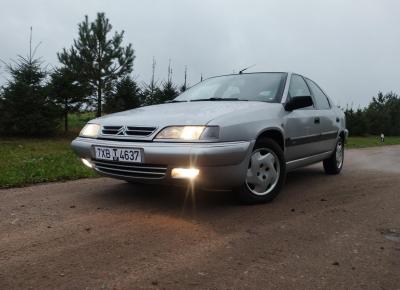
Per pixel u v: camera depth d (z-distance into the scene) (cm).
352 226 348
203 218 360
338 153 640
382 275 248
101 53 2114
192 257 269
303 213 386
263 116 408
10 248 281
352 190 508
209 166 347
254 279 238
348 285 234
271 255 276
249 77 506
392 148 1634
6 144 1314
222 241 301
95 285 227
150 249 282
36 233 314
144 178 367
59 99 1745
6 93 1545
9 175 541
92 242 295
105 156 383
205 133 349
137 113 408
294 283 234
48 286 225
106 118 416
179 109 402
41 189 479
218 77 543
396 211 403
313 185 541
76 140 425
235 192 398
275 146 418
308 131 498
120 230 323
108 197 435
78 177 558
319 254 280
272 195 420
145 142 362
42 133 1625
